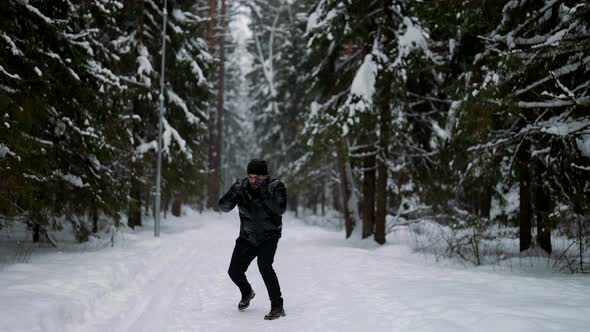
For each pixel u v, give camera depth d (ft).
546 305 13.48
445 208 43.37
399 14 40.65
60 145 27.48
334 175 71.77
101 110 29.76
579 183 25.66
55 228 27.89
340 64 46.73
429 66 37.73
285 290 19.27
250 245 15.10
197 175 55.16
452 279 19.49
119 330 13.10
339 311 14.89
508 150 31.22
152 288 19.30
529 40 24.81
